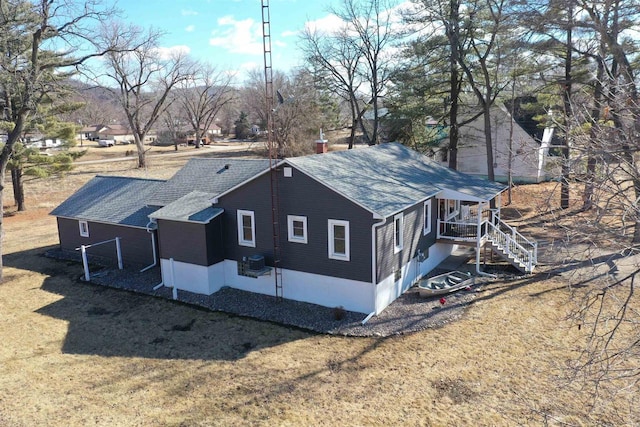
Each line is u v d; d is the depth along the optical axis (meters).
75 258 26.23
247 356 15.03
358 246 17.39
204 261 19.89
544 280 19.97
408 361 14.30
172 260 20.64
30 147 36.97
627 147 8.70
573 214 10.70
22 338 16.73
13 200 42.75
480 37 32.06
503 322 16.44
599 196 8.65
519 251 22.11
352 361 14.47
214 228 20.08
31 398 13.00
